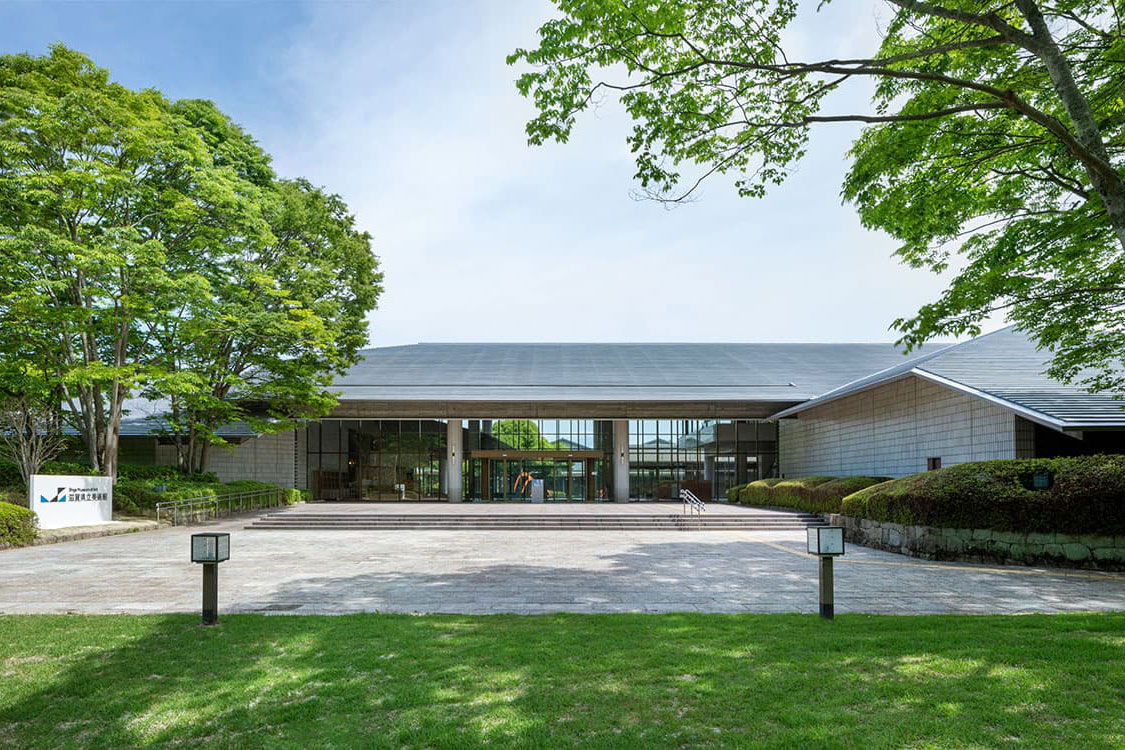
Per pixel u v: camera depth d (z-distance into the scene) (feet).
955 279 37.42
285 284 86.99
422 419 106.01
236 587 33.88
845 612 27.12
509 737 13.74
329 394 91.56
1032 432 55.72
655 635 21.88
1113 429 45.88
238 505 86.43
